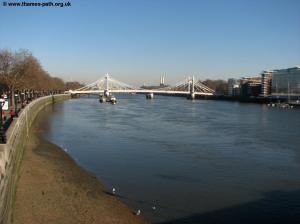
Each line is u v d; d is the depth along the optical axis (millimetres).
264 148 66375
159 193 40625
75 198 37031
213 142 71938
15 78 132125
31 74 139750
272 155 60406
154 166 51781
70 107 169125
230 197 39906
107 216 33500
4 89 133250
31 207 33688
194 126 97812
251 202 38562
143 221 33344
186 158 56969
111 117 120688
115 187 42250
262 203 38375
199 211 36031
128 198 38844
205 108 185250
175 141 72375
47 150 59719
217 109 178625
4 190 27297
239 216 35156
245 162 55188
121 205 36594
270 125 104250
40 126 92625
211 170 50250
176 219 34094
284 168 51969
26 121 72812
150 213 35188
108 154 59281
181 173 48500
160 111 154250
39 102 130375
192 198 39344
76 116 122188
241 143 71312
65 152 59812
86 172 47688
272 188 43000
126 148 64375
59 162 51500
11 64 133250
